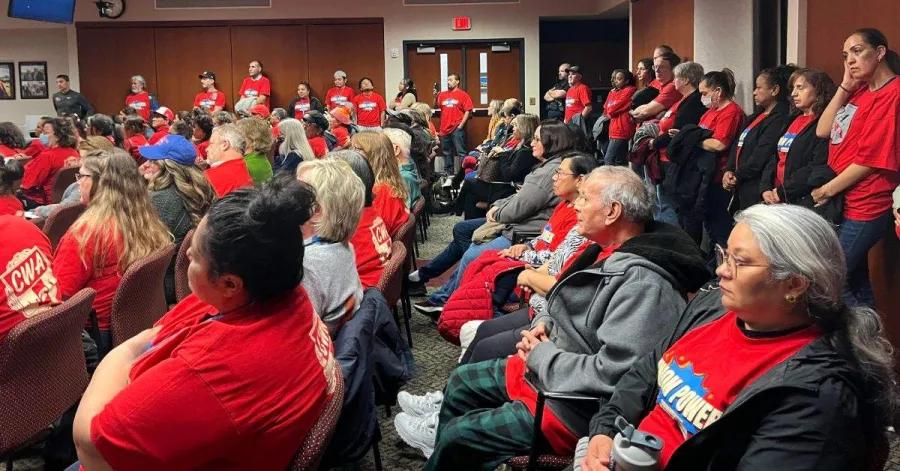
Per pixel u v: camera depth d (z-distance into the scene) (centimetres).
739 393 141
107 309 303
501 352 256
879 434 133
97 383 155
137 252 305
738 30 552
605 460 159
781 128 385
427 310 416
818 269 136
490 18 1239
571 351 212
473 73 1259
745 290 140
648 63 692
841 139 319
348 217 224
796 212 141
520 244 374
